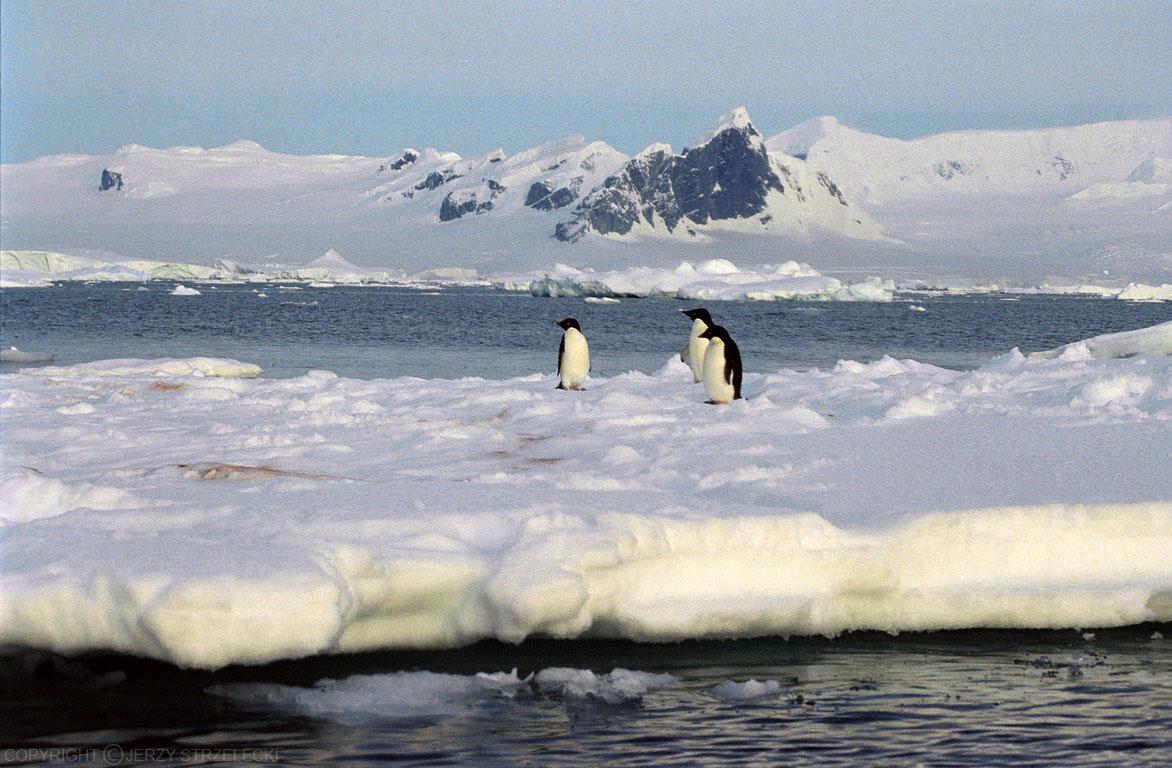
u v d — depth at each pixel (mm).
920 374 69562
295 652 23766
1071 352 73938
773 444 41906
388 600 26531
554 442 43500
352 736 23281
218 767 21812
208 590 23297
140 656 25750
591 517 28797
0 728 23344
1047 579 30578
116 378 72375
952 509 31234
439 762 22203
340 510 29234
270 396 61469
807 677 27016
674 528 28906
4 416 51312
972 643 29531
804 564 29453
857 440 42375
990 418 47031
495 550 28031
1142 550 31281
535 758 22344
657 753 22734
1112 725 24453
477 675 26406
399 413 52531
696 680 26750
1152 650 29156
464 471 38062
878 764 22422
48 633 24016
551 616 26156
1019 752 23000
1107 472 35875
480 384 70062
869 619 30141
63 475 36656
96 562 24703
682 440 43125
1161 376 54406
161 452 41719
